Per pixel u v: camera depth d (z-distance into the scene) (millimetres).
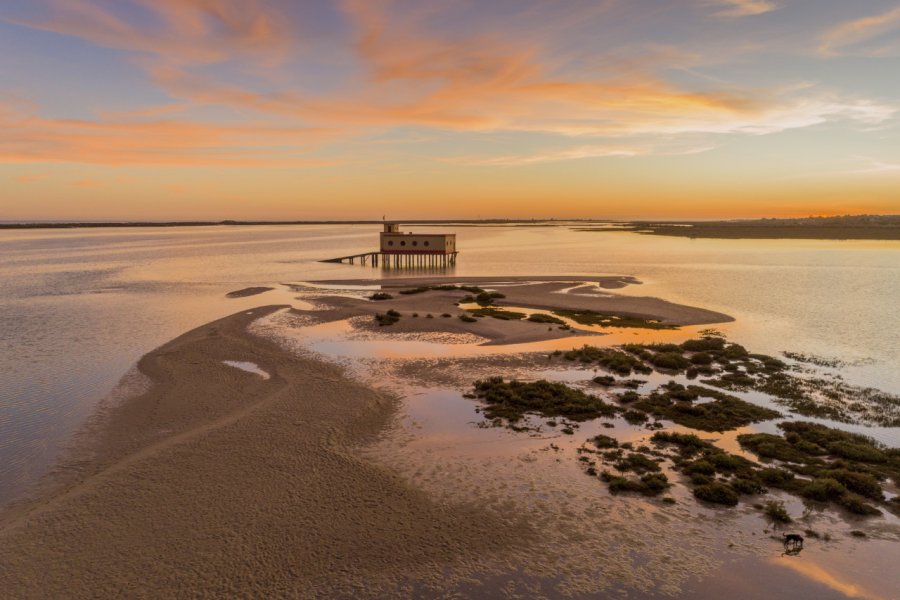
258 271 83125
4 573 12367
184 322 42062
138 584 12062
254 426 20875
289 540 13734
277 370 28609
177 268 88625
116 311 46938
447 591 12000
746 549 13477
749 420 21797
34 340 35875
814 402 23781
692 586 12141
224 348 32969
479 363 30094
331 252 129625
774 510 14930
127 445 19594
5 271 84000
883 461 17859
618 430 20969
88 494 15789
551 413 22672
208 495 15789
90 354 32188
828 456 18516
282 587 12047
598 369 29031
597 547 13594
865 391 25250
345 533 14078
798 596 11797
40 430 21016
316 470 17391
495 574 12570
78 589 11891
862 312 45031
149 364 29734
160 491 15984
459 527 14422
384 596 11836
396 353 32188
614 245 145625
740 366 29484
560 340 35469
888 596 11773
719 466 17703
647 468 17766
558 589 12062
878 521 14656
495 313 44500
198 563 12789
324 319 42125
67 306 49719
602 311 45625
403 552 13352
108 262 101938
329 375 27641
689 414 22484
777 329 38781
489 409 23094
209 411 22797
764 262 89812
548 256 108125
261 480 16719
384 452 18953
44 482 17031
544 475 17359
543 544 13719
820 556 13172
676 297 52906
